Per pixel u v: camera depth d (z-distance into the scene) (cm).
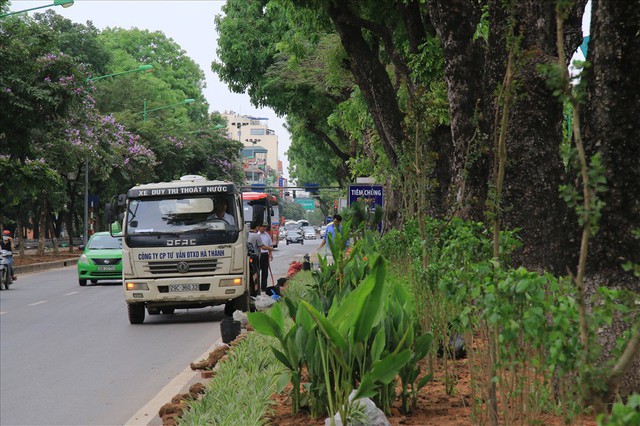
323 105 5116
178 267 2103
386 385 766
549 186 970
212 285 2108
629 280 732
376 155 3606
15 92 3728
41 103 3784
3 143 3875
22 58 3738
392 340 763
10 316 2311
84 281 3616
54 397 1149
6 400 1132
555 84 449
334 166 7319
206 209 2144
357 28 2234
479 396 809
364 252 1695
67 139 5528
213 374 1147
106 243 3731
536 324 512
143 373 1345
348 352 691
